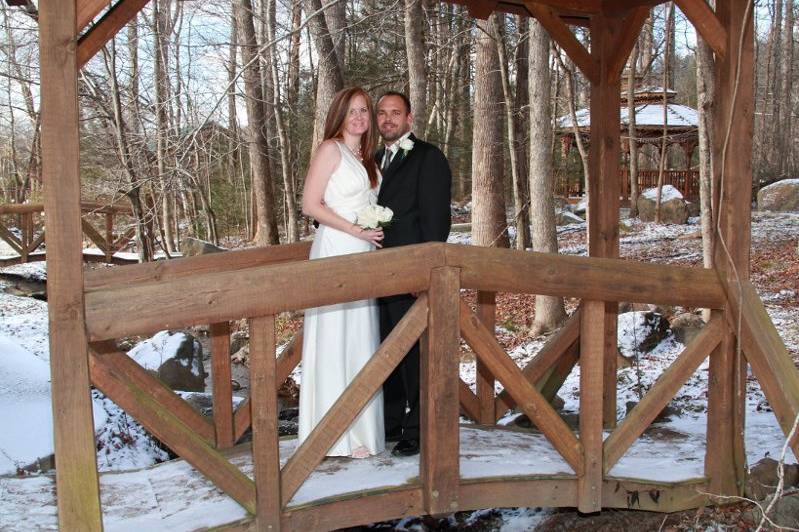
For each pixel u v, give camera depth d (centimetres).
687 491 349
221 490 310
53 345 254
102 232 1731
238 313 276
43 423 411
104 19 283
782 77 2964
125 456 421
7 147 2330
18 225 1734
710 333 352
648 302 338
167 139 877
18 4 359
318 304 285
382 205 346
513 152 983
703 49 717
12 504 313
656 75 2883
